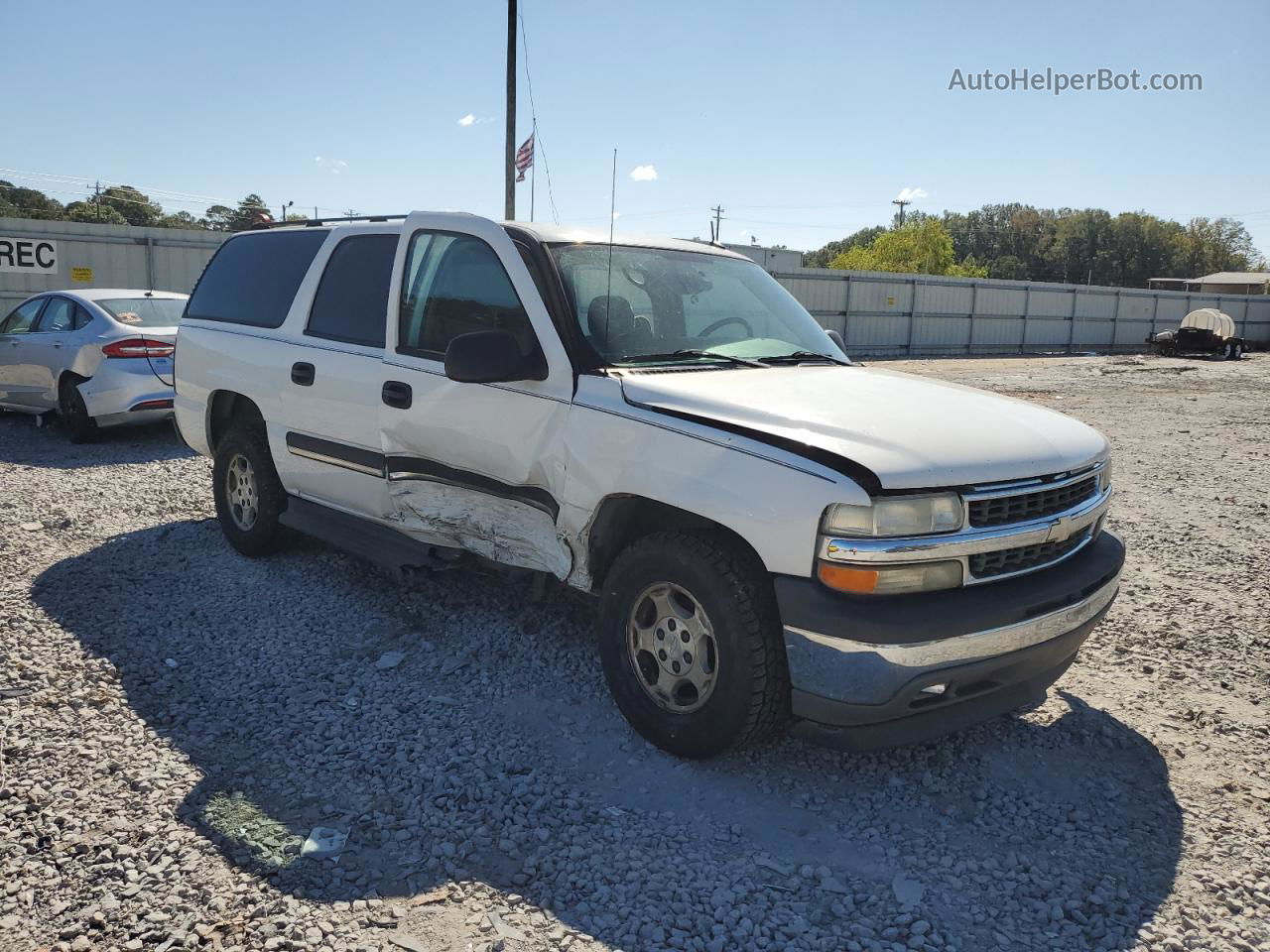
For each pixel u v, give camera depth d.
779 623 3.15
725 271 4.60
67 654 4.20
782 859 2.90
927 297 36.31
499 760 3.43
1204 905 2.74
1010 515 3.16
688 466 3.24
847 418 3.23
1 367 10.59
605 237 4.24
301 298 5.13
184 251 23.64
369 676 4.10
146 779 3.20
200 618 4.71
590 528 3.62
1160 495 8.48
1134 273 115.19
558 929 2.54
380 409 4.43
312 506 5.19
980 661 3.02
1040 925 2.64
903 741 3.06
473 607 4.90
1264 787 3.43
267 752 3.45
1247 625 5.06
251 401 5.40
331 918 2.54
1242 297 48.38
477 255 4.12
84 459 8.77
